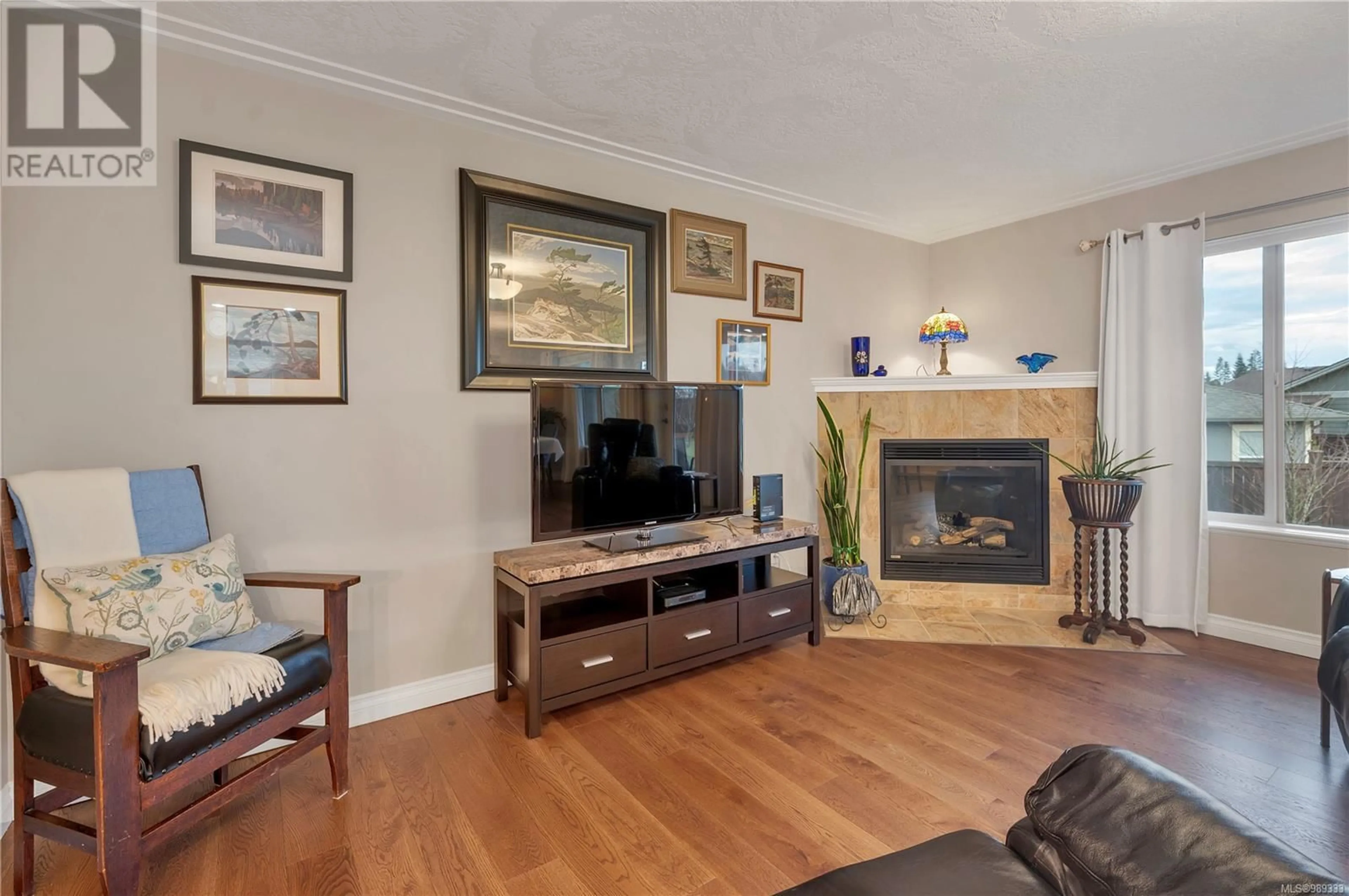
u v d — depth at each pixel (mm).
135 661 1429
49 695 1503
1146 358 3430
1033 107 2639
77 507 1755
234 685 1626
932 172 3344
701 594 2834
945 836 1051
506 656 2629
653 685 2758
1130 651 3100
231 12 1958
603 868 1630
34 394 1895
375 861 1664
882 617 3670
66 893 1568
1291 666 2893
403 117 2535
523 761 2150
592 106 2584
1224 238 3252
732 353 3582
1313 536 2965
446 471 2643
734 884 1562
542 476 2520
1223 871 769
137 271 2047
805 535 3162
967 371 4379
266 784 2023
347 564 2432
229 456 2205
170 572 1797
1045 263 3961
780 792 1946
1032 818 1012
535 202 2838
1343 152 2879
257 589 2268
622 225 3113
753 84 2432
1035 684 2730
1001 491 3908
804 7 1960
